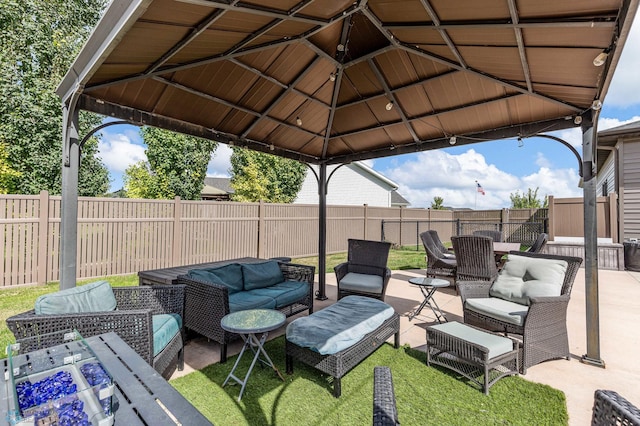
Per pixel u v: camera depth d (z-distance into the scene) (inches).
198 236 305.6
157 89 126.7
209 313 130.6
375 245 214.1
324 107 178.2
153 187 514.9
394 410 48.9
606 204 357.7
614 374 120.0
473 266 207.3
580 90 114.0
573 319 182.5
